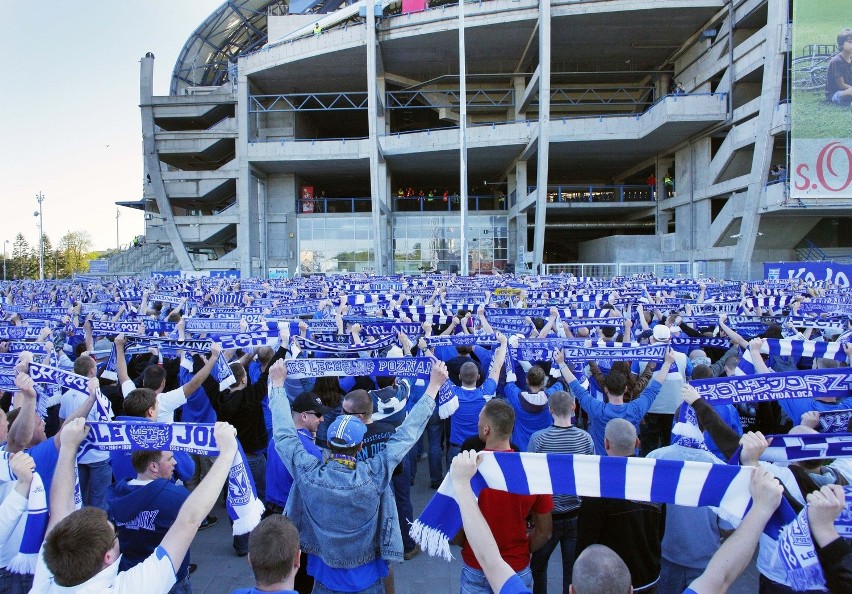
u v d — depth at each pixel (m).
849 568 2.18
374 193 44.97
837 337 9.02
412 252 53.59
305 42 45.56
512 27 41.91
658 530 3.67
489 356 8.82
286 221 53.81
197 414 6.84
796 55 32.88
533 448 4.58
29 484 3.08
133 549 3.60
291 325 9.59
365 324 10.03
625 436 3.80
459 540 3.57
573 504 4.51
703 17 40.56
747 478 2.49
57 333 9.91
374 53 42.81
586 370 7.62
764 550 3.20
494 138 45.00
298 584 4.40
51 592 2.39
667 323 9.71
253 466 6.22
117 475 4.71
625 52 46.44
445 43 44.22
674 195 46.66
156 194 52.47
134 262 61.22
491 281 24.83
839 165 32.97
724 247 39.69
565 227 55.53
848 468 3.55
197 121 55.75
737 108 38.56
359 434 3.76
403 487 5.84
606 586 2.05
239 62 48.50
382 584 4.28
